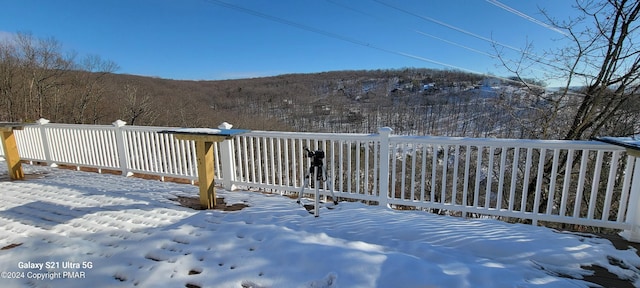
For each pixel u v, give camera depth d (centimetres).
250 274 229
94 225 328
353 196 404
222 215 354
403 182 383
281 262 241
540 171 320
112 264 248
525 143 317
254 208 378
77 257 260
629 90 563
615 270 232
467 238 278
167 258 255
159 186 486
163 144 513
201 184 379
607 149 290
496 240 272
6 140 511
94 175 563
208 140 364
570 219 310
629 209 285
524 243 268
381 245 271
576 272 230
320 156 344
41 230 315
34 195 434
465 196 351
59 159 618
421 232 293
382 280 214
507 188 916
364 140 385
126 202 402
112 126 544
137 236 299
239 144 465
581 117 639
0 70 1825
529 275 221
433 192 367
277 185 447
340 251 247
